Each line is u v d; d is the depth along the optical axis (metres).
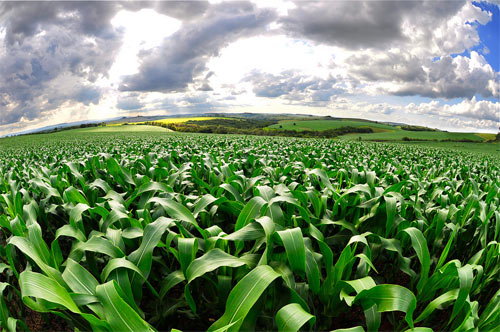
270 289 1.80
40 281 1.42
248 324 1.52
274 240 1.91
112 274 1.75
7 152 16.75
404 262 2.32
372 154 10.98
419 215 2.96
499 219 2.49
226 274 1.99
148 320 2.01
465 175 7.32
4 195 3.39
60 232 2.18
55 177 4.07
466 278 1.65
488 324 1.71
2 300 1.73
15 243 1.76
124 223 2.46
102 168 5.39
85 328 1.71
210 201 2.59
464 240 2.99
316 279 1.78
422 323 2.26
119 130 79.75
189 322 2.18
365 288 1.54
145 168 5.41
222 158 7.18
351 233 2.75
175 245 2.44
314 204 2.74
